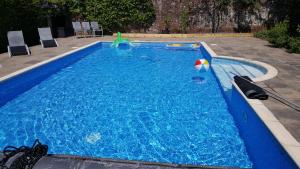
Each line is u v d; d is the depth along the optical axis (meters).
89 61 12.62
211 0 18.30
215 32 18.95
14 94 8.07
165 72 10.67
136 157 4.89
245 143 5.34
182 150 5.09
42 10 16.83
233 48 12.77
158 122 6.28
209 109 7.00
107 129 5.96
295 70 8.12
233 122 6.25
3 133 5.80
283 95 5.92
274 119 4.52
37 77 9.33
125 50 15.25
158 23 19.20
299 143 3.72
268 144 4.19
